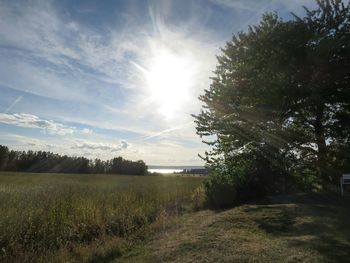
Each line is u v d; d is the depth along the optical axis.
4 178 46.94
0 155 96.56
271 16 19.86
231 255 6.77
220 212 13.11
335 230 8.55
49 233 10.34
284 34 18.30
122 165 107.56
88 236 11.01
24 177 51.66
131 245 8.69
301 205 12.92
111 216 12.29
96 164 107.50
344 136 18.45
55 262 8.06
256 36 19.89
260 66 19.27
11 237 9.20
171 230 10.05
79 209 13.05
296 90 16.91
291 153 19.50
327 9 18.84
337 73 17.06
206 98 21.34
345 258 6.27
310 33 18.28
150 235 9.80
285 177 19.41
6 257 8.20
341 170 18.55
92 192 20.08
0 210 11.98
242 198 18.25
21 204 13.52
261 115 18.83
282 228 9.20
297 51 18.12
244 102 19.39
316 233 8.33
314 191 18.16
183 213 14.66
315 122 19.41
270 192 19.02
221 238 8.17
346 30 18.50
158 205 16.44
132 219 12.23
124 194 19.08
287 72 17.56
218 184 17.92
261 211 11.94
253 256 6.63
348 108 18.30
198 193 20.97
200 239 8.17
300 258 6.36
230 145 20.61
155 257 7.24
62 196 16.66
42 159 102.75
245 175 18.92
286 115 18.61
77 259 8.18
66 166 104.19
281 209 12.16
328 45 16.30
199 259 6.69
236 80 20.48
